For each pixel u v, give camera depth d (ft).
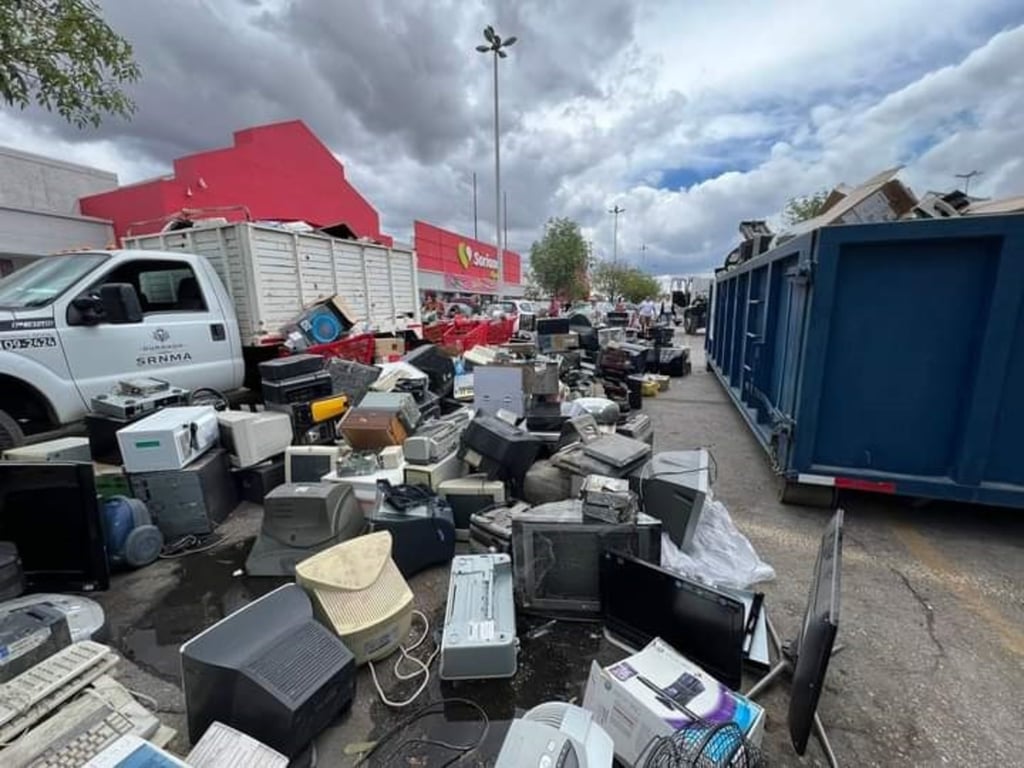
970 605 7.93
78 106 10.68
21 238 35.22
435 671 6.70
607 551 6.97
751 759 4.50
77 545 8.20
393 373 16.46
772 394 14.29
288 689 5.09
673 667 5.53
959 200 12.01
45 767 4.02
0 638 5.42
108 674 5.25
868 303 10.00
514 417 13.29
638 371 25.00
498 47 46.09
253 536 10.66
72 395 11.73
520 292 136.67
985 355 9.30
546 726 4.09
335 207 54.60
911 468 10.37
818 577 5.68
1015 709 5.91
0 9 8.92
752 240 20.34
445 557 9.42
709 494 10.16
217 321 15.33
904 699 6.07
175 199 38.40
